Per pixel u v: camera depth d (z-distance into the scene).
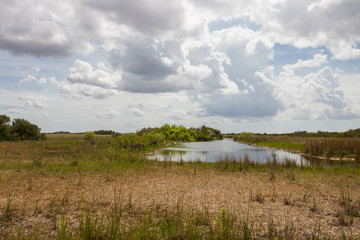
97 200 7.29
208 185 9.81
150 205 6.85
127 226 5.26
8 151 20.33
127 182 10.14
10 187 8.77
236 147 38.53
